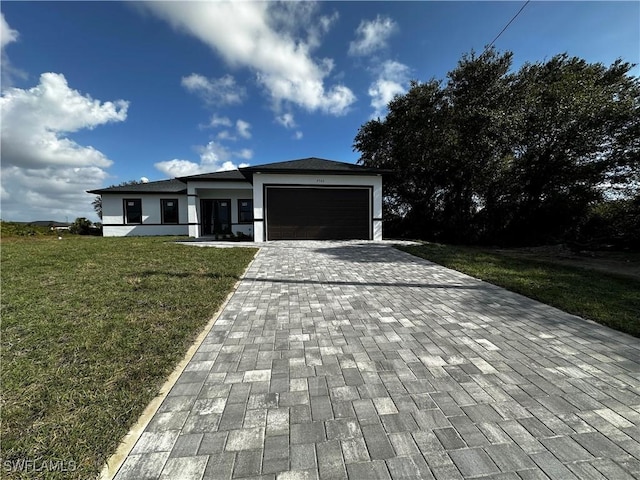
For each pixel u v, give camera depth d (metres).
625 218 11.02
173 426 1.70
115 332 2.91
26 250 7.62
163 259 6.87
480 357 2.59
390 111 16.14
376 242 11.58
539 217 13.04
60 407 1.81
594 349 2.75
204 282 4.91
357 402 1.94
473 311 3.83
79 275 5.09
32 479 1.31
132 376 2.19
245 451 1.52
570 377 2.27
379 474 1.38
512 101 13.17
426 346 2.80
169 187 17.97
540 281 5.34
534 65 13.48
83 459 1.43
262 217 11.94
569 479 1.35
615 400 1.98
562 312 3.79
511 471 1.40
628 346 2.81
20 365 2.28
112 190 16.67
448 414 1.82
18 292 4.10
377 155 17.23
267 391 2.06
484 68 13.32
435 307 3.99
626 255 10.01
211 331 3.14
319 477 1.37
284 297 4.43
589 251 10.84
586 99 10.84
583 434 1.65
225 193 16.64
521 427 1.71
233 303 4.12
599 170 11.24
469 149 13.52
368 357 2.58
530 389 2.10
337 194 12.36
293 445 1.56
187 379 2.21
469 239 14.58
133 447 1.53
